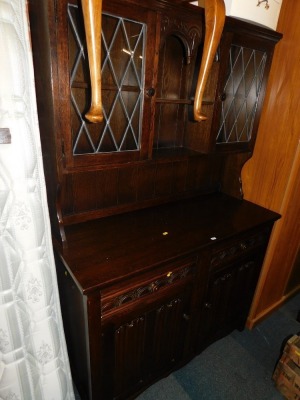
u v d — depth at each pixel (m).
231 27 0.97
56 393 1.00
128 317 0.96
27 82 0.69
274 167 1.34
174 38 1.07
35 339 0.89
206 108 1.09
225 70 1.03
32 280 0.82
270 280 1.61
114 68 0.86
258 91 1.20
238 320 1.56
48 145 0.81
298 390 1.22
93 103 0.69
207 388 1.31
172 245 1.01
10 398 0.89
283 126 1.27
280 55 1.22
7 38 0.62
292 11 1.15
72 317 1.03
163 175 1.33
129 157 0.92
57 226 0.93
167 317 1.11
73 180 1.07
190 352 1.35
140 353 1.09
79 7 0.69
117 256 0.92
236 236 1.18
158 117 1.17
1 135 0.66
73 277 0.82
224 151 1.20
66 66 0.70
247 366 1.43
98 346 0.92
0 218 0.73
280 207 1.35
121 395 1.14
